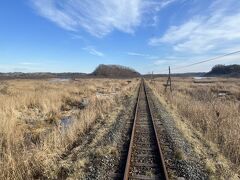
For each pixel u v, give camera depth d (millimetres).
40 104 20562
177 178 6895
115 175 6992
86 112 16219
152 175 6969
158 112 17875
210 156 8820
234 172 7551
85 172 7348
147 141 10273
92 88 39906
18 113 16781
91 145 9797
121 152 8914
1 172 7109
